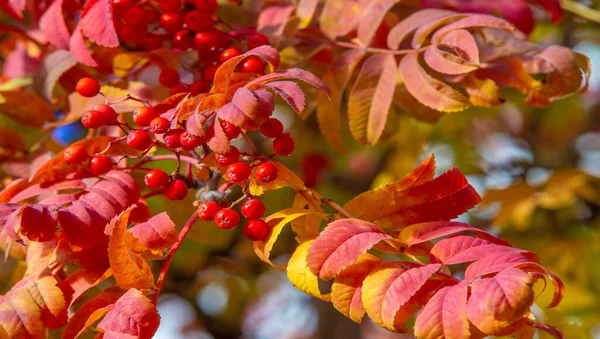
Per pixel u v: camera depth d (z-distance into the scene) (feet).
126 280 2.26
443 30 2.48
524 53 2.61
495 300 2.06
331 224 2.21
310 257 2.18
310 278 2.23
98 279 2.32
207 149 2.35
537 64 2.59
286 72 2.27
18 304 2.29
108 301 2.30
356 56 2.60
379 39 2.72
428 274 2.15
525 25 2.74
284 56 2.64
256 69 2.45
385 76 2.54
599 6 3.52
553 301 2.16
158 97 2.52
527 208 3.28
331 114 2.65
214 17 2.69
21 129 3.08
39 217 2.28
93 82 2.46
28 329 2.28
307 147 3.67
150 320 2.21
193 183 2.44
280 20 2.66
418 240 2.25
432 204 2.33
